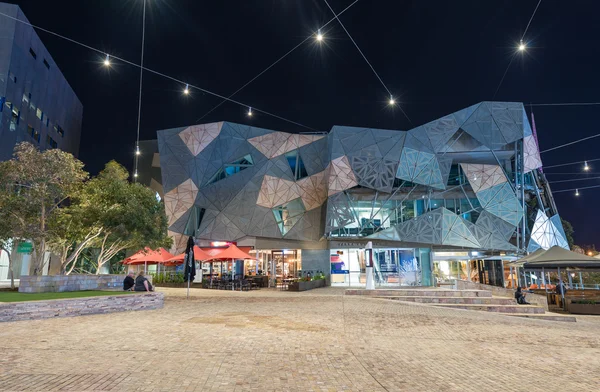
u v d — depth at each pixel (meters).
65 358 6.45
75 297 12.65
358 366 6.36
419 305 15.70
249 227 34.62
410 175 33.97
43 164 16.44
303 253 33.44
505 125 34.66
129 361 6.29
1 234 15.46
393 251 32.47
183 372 5.71
